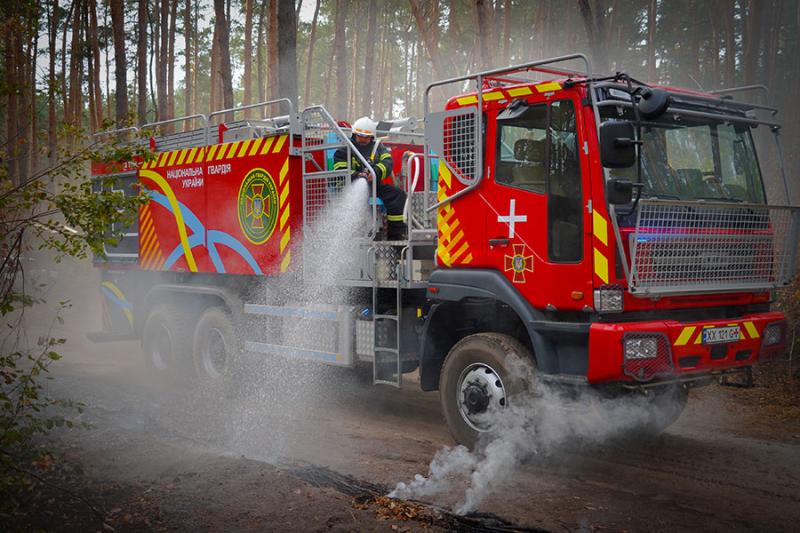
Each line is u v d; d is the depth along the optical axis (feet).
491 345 20.16
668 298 18.92
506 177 20.03
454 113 21.30
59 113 119.85
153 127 33.68
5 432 15.87
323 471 18.99
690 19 119.03
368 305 25.05
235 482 17.60
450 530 15.10
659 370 17.94
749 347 19.84
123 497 16.71
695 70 118.62
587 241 18.13
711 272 19.33
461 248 21.21
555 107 18.97
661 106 17.78
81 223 19.11
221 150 29.45
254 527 15.06
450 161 21.49
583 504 16.65
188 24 115.85
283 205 26.63
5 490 15.70
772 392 26.91
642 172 18.63
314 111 26.22
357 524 15.26
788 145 63.77
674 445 21.47
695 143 20.03
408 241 22.88
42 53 104.94
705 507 16.51
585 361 18.70
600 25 44.11
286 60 46.34
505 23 86.58
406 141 30.42
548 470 19.24
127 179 34.73
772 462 19.80
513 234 19.84
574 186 18.53
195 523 15.26
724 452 20.75
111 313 36.81
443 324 22.56
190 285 31.78
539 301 19.17
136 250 34.42
